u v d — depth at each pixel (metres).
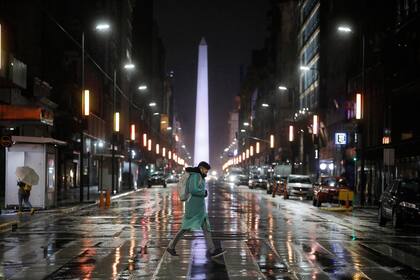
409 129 44.03
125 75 111.00
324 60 79.00
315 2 85.50
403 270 13.71
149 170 117.31
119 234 21.23
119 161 66.25
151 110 153.88
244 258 15.32
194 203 15.34
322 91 79.12
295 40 107.69
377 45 52.81
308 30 92.75
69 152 64.50
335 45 71.94
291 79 110.44
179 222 26.31
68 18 68.25
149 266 14.02
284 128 109.44
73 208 34.62
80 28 68.44
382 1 51.56
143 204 41.22
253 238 20.12
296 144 97.50
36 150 32.19
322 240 19.77
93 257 15.50
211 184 119.00
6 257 15.55
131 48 127.00
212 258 15.27
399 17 46.66
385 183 45.66
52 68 61.56
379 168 47.47
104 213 32.25
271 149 111.88
